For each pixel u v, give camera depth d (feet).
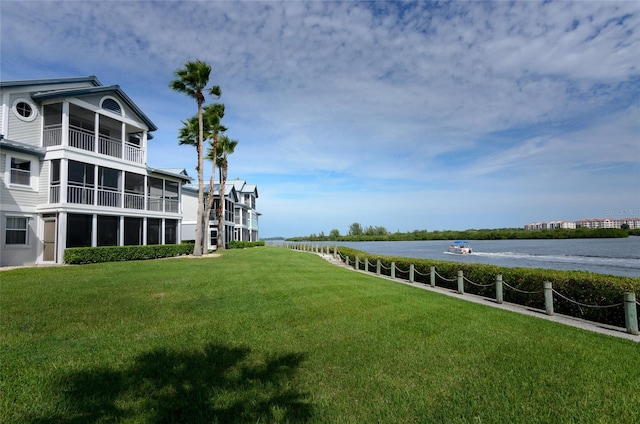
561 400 11.82
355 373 13.71
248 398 11.51
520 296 31.09
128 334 17.71
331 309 24.45
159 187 80.38
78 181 58.29
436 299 29.86
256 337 17.76
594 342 18.38
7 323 19.10
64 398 11.12
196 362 14.26
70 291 28.25
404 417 10.62
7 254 49.03
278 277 39.58
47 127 55.67
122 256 59.36
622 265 88.63
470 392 12.32
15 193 50.31
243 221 157.48
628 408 11.30
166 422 10.06
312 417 10.44
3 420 9.85
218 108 95.55
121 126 68.64
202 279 36.55
